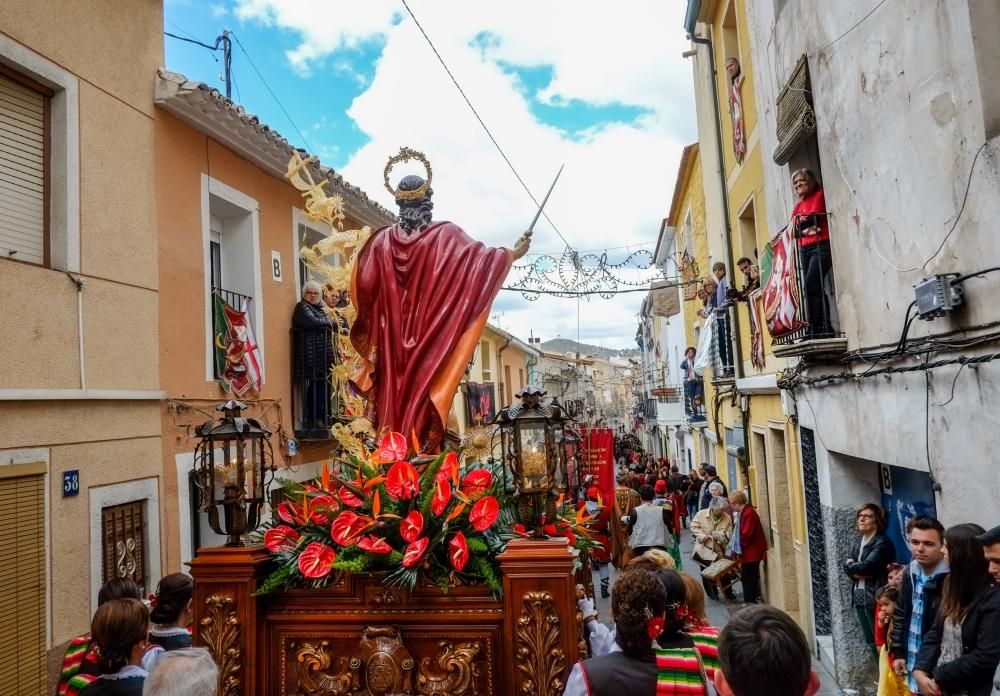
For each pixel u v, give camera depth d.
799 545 8.51
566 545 3.53
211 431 3.98
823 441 7.10
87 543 5.91
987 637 3.42
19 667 5.18
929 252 4.55
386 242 4.87
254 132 8.21
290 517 4.12
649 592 2.80
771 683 1.98
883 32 5.03
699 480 15.85
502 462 4.06
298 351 9.53
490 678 3.58
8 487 5.20
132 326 6.62
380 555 3.70
